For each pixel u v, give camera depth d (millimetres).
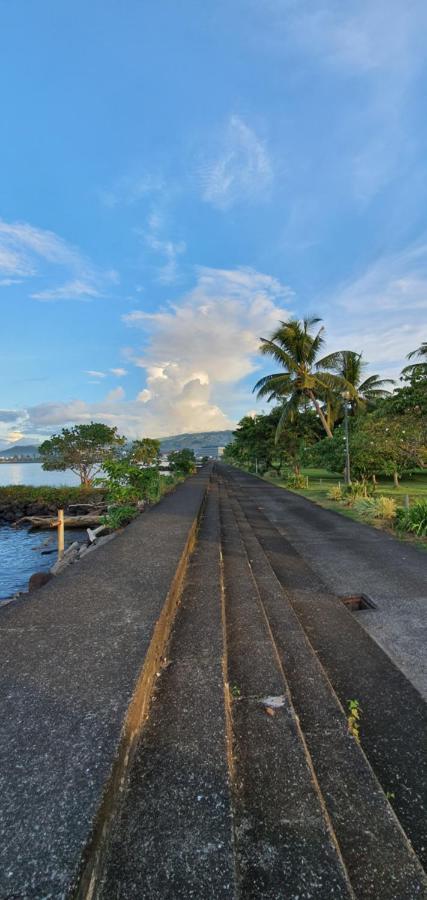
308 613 4352
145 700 2002
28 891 993
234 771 1766
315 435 28594
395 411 13289
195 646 2740
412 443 12570
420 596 4898
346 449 17375
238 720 2145
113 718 1617
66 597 3082
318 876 1304
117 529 9609
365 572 5949
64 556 11797
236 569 5316
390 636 3801
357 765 1987
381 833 1603
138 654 2152
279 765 1818
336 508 13375
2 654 2154
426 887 1386
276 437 25609
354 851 1520
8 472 67000
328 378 25516
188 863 1225
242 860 1359
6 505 23734
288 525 10289
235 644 3061
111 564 4109
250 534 8602
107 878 1183
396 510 10562
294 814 1553
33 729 1548
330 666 3232
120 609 2814
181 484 19109
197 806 1431
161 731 1845
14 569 12109
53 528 19688
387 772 2109
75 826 1157
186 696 2133
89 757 1413
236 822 1518
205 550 5875
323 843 1428
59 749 1446
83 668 2004
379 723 2510
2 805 1218
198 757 1677
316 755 2053
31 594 3193
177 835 1318
